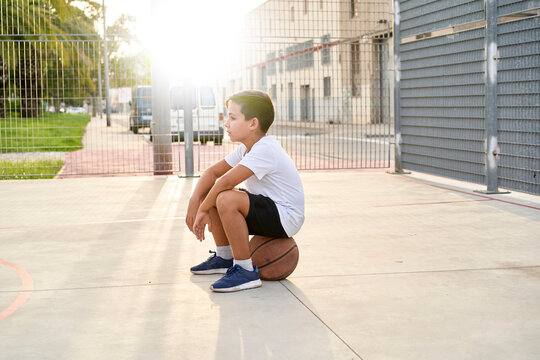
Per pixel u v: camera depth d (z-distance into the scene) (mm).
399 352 2318
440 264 3615
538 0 5527
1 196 6543
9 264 3730
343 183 7355
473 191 6535
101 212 5551
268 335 2510
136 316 2770
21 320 2727
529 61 5758
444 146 7387
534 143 5773
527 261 3656
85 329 2607
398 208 5562
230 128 3320
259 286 3197
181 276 3445
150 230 4742
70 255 3951
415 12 7855
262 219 3162
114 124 30562
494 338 2451
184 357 2297
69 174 8453
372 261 3705
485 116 6430
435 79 7504
